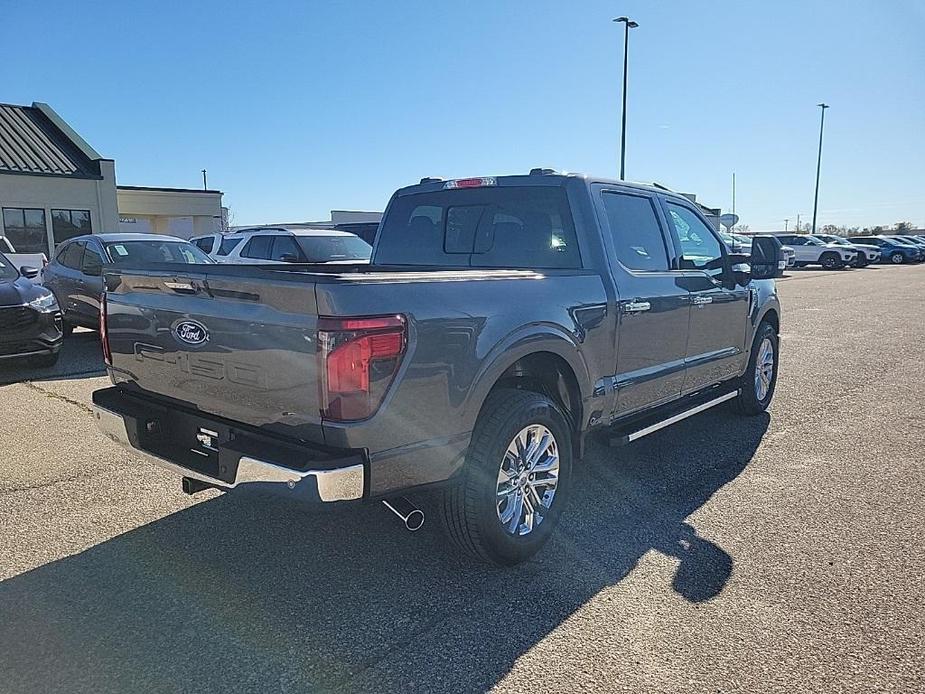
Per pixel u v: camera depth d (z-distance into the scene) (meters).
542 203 4.32
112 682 2.57
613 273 4.12
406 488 2.97
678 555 3.60
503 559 3.42
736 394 5.75
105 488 4.46
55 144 25.58
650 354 4.45
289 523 3.97
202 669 2.65
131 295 3.56
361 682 2.58
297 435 2.87
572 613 3.04
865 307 16.12
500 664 2.69
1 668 2.65
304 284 2.71
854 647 2.78
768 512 4.14
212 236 18.08
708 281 5.11
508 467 3.43
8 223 23.09
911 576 3.35
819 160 48.22
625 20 25.19
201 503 4.25
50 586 3.26
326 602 3.14
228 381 3.06
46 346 8.03
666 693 2.51
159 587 3.26
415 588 3.27
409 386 2.87
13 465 4.86
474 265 4.64
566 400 3.87
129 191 31.22
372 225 20.81
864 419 6.22
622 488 4.55
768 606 3.09
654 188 4.87
